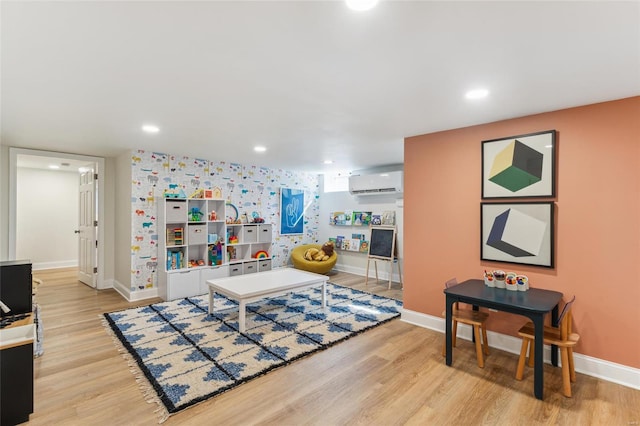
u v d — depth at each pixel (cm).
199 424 192
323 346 297
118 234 500
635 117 233
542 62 184
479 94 234
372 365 266
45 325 347
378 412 205
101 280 507
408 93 233
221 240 529
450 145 331
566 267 262
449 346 266
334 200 695
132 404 210
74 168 654
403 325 358
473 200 315
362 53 176
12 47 168
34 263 665
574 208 258
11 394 188
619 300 239
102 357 274
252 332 330
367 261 609
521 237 283
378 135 360
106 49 171
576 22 143
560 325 235
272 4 132
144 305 421
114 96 240
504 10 135
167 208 457
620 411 206
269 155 489
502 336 298
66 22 145
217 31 154
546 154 270
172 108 268
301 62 187
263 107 264
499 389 231
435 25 148
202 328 340
